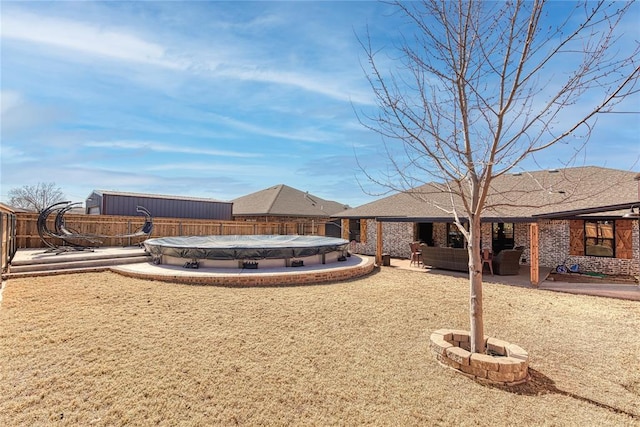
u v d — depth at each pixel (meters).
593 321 6.84
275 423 3.29
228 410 3.48
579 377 4.43
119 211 18.92
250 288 8.98
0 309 6.64
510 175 17.67
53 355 4.63
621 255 12.26
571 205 12.75
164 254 11.56
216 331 5.71
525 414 3.52
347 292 8.85
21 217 13.92
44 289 8.35
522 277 11.84
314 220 26.86
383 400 3.73
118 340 5.21
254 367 4.45
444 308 7.55
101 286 8.82
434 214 15.95
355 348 5.18
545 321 6.81
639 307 7.93
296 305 7.43
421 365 4.62
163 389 3.84
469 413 3.52
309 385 4.02
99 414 3.35
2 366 4.28
